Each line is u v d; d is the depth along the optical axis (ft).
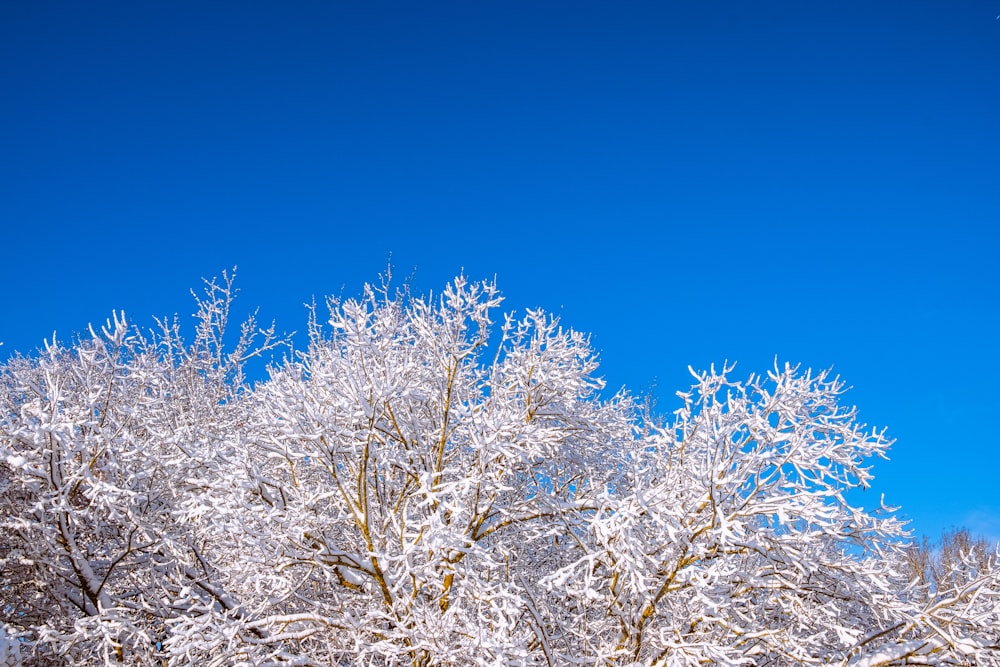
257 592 20.04
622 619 20.42
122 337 22.39
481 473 21.06
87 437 20.13
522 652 16.79
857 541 20.30
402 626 18.15
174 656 17.80
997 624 18.15
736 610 19.99
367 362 21.52
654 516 17.46
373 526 22.27
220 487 19.75
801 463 18.88
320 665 19.25
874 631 21.65
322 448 20.48
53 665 22.38
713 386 20.97
